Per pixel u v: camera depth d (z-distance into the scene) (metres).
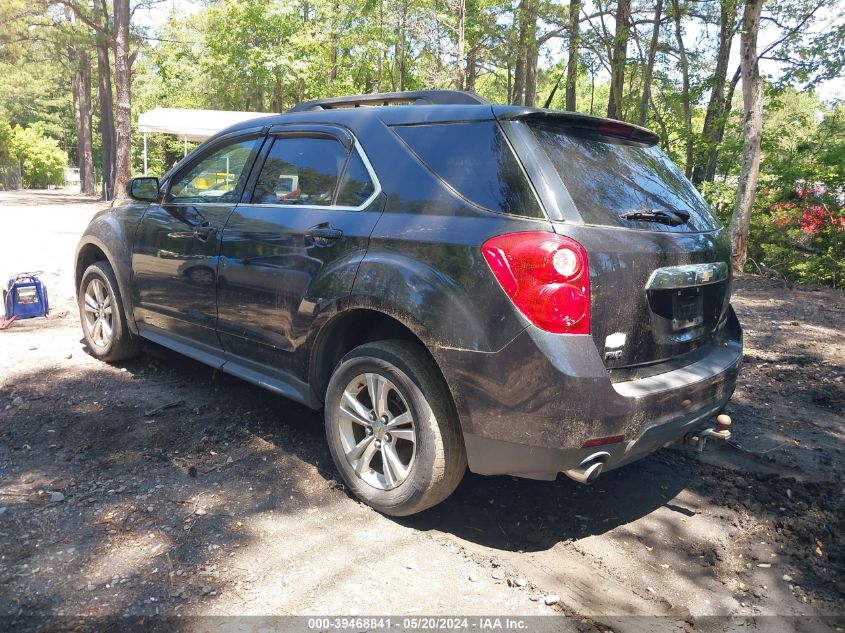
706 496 3.38
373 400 2.96
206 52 31.38
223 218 3.79
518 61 25.55
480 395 2.55
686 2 19.44
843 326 7.46
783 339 6.75
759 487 3.47
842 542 2.97
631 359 2.65
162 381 4.67
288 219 3.40
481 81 38.69
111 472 3.29
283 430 3.91
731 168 15.48
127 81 21.36
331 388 3.13
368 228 2.99
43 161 57.25
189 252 3.98
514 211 2.57
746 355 6.10
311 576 2.53
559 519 3.09
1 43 32.38
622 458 2.61
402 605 2.39
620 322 2.57
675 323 2.85
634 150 3.20
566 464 2.50
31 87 45.84
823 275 11.61
